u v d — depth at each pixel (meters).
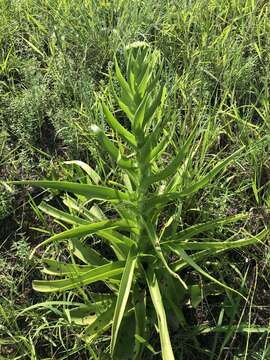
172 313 0.68
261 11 0.95
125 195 0.61
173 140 0.80
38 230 0.76
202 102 0.83
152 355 0.67
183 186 0.71
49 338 0.69
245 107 0.86
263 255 0.72
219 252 0.68
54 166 0.80
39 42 0.95
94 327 0.66
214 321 0.69
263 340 0.67
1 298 0.72
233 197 0.77
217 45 0.90
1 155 0.83
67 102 0.85
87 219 0.72
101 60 0.91
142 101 0.53
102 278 0.64
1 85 0.89
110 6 0.98
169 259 0.71
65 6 0.97
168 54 0.91
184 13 0.95
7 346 0.69
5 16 0.98
